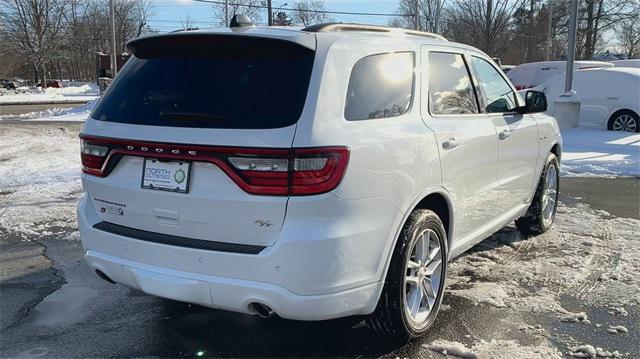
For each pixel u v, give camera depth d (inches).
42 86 2507.4
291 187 111.2
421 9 2027.6
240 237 116.9
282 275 112.5
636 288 176.4
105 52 3058.6
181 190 119.9
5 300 167.8
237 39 123.0
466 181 159.8
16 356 135.3
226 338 144.8
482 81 182.5
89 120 139.3
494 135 176.6
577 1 558.9
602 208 283.4
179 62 130.8
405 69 142.3
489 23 1662.2
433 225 142.4
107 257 133.1
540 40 1924.2
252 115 115.5
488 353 135.6
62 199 297.0
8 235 233.8
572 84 586.2
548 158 230.7
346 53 124.9
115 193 131.6
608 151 455.8
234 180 113.9
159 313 159.6
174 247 121.2
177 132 119.2
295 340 143.2
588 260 202.8
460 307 162.2
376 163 121.1
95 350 138.6
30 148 496.7
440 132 145.5
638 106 549.3
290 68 119.6
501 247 218.7
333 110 117.1
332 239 112.9
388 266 128.5
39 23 2503.7
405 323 135.0
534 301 166.4
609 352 136.7
